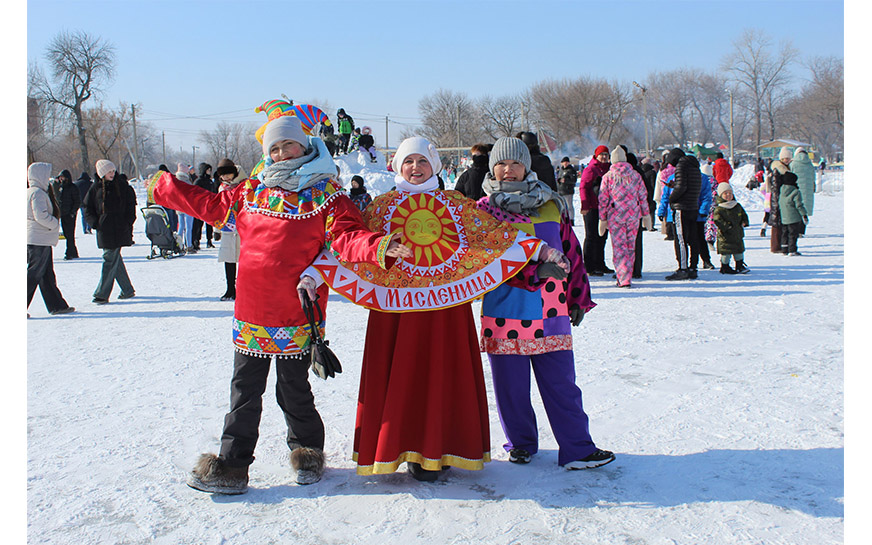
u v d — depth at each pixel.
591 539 2.78
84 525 2.96
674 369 5.16
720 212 10.02
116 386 5.05
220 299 9.04
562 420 3.48
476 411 3.35
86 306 8.62
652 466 3.46
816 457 3.47
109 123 69.12
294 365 3.35
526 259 3.30
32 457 3.71
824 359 5.29
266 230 3.27
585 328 6.66
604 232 9.09
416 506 3.12
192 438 3.99
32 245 7.74
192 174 15.39
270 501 3.20
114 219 8.68
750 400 4.38
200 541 2.82
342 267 3.29
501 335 3.51
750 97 89.19
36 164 7.79
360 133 28.41
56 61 58.94
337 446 3.88
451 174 46.03
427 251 3.32
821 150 86.69
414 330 3.30
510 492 3.24
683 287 8.97
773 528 2.81
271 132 3.29
